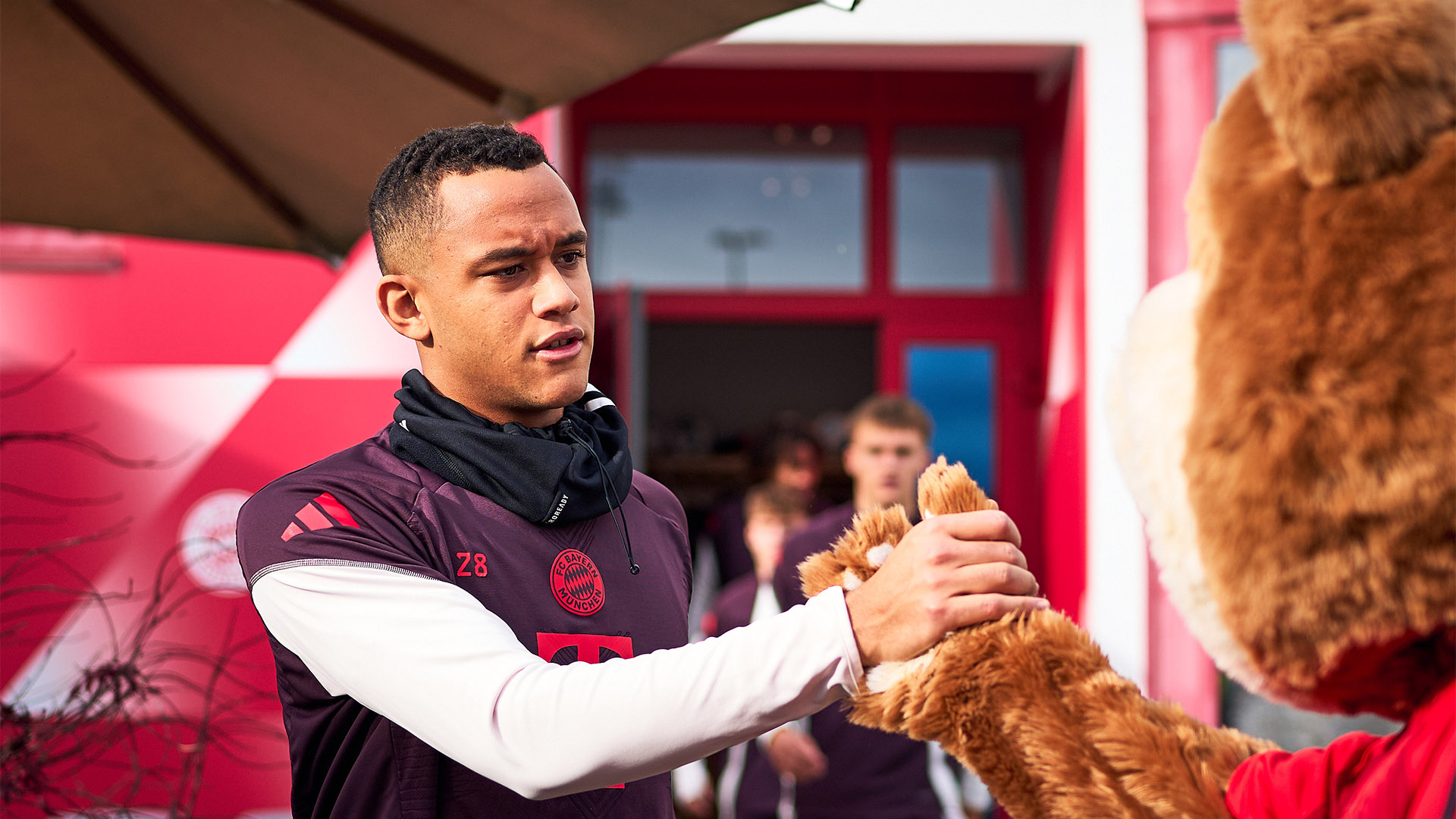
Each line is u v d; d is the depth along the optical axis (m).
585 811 1.10
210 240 2.44
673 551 1.36
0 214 2.30
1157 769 0.86
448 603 0.98
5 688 3.13
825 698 0.90
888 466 3.08
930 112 4.69
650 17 1.62
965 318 4.67
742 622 3.33
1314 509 0.72
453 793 1.06
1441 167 0.70
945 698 0.89
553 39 1.71
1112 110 3.86
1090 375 3.82
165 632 3.21
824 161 4.76
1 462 3.29
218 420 3.38
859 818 2.86
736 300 4.71
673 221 4.74
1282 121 0.74
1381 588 0.72
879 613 0.90
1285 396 0.73
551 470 1.15
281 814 3.11
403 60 1.78
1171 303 0.87
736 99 4.71
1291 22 0.73
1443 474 0.68
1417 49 0.69
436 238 1.14
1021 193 4.70
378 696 0.95
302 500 1.09
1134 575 3.75
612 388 3.99
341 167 2.15
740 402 6.61
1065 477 4.08
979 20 3.93
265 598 1.04
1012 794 0.89
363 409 3.42
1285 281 0.74
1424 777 0.77
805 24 3.96
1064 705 0.88
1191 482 0.79
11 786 1.64
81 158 2.10
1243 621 0.78
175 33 1.75
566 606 1.14
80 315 3.38
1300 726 3.55
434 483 1.13
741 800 3.23
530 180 1.14
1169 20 3.84
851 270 4.74
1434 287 0.69
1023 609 0.92
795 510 3.41
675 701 0.87
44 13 1.68
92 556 3.26
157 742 3.04
